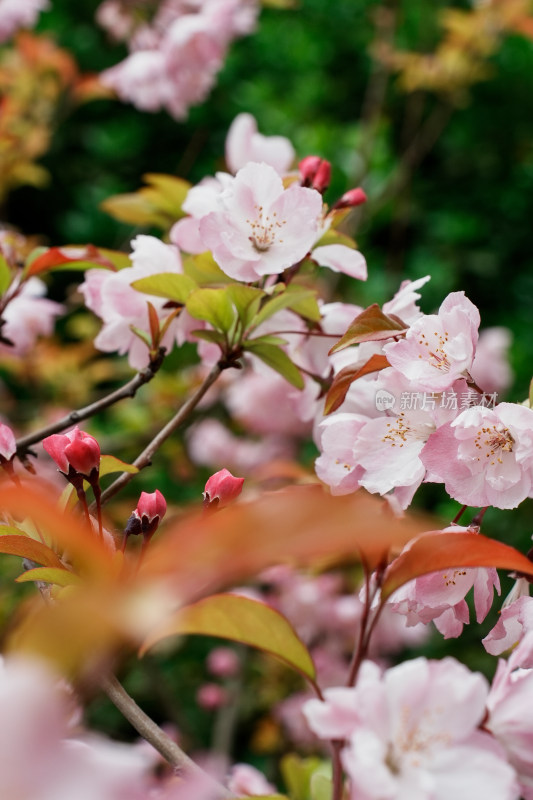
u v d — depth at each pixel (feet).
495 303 6.35
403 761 1.51
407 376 1.77
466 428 1.73
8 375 5.14
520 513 4.16
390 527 1.35
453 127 6.53
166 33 3.66
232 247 1.98
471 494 1.75
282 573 3.29
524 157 6.38
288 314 2.11
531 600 1.78
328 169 2.12
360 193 2.10
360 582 3.67
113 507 2.60
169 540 1.40
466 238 6.26
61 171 6.24
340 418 1.88
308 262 2.12
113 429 4.45
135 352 2.13
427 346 1.78
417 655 4.37
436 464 1.76
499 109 6.52
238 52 6.47
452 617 1.82
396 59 4.51
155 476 3.73
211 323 2.01
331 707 1.51
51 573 1.71
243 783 2.32
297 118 6.27
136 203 2.62
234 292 1.97
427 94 6.39
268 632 1.63
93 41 6.34
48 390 4.21
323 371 2.15
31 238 2.69
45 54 4.08
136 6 3.89
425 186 6.40
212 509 1.80
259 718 4.38
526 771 1.57
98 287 2.16
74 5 6.38
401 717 1.52
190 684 4.50
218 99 6.38
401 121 6.48
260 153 2.41
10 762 1.32
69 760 1.39
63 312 2.68
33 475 2.04
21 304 2.55
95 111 6.36
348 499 1.45
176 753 1.67
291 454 4.16
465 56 4.43
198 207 2.11
